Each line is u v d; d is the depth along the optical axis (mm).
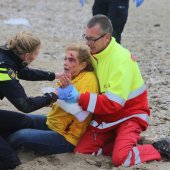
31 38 14578
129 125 15586
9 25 38656
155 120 19391
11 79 14336
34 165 15109
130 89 15523
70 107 15148
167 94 22562
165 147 15789
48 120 15961
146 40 35156
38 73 16969
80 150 15773
